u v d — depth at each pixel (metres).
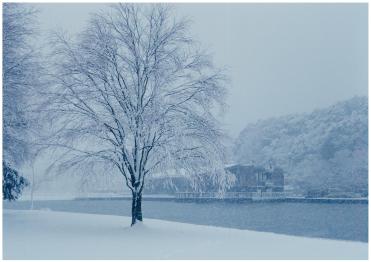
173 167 23.44
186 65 24.33
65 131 23.66
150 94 24.03
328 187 123.00
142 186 24.66
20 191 32.47
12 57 26.67
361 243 19.75
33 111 24.59
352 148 129.12
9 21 26.56
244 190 96.62
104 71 23.78
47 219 30.58
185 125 23.58
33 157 25.22
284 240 20.70
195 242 19.69
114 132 24.06
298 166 135.38
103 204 92.25
